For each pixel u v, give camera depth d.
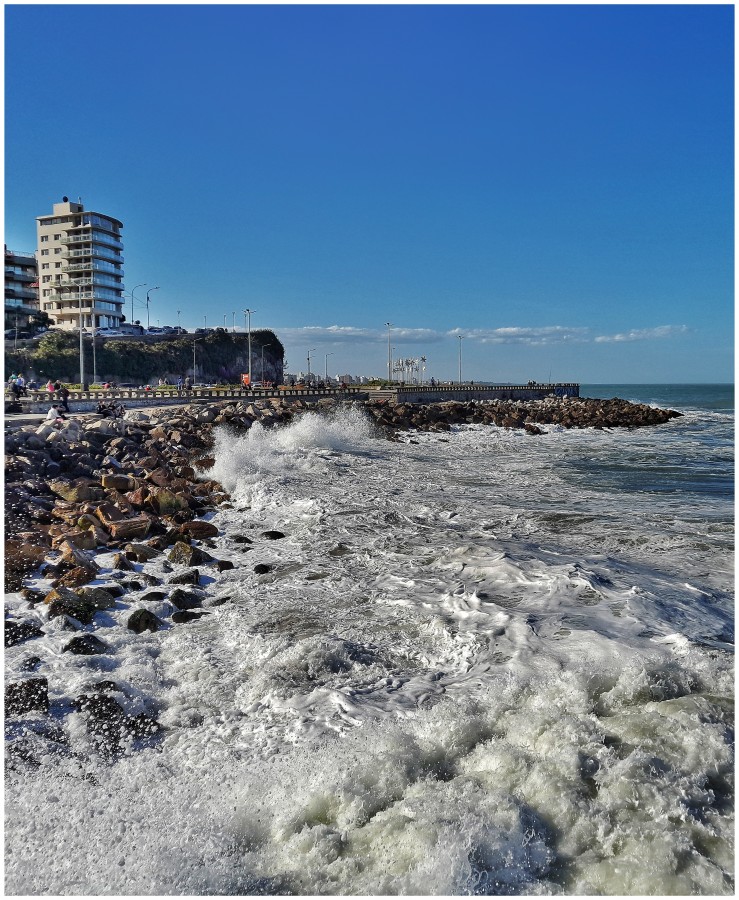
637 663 6.18
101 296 97.50
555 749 4.80
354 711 5.84
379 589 9.54
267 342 128.88
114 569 10.59
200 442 27.44
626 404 80.75
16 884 3.93
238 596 9.50
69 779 5.05
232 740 5.57
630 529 13.20
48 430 22.80
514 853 3.89
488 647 7.09
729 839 3.96
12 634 7.93
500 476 22.14
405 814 4.25
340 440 31.30
